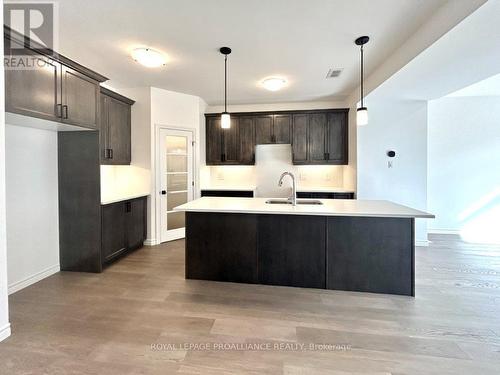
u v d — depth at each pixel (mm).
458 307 2461
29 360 1759
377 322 2221
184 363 1748
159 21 2416
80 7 2195
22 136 2852
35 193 3006
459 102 5023
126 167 4410
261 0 2119
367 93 3959
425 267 3449
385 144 4449
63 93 2713
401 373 1666
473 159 5035
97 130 3221
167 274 3229
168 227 4656
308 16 2346
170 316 2303
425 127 4359
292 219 2883
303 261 2879
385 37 2717
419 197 4410
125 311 2379
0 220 1938
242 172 5656
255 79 3961
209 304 2512
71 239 3320
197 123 4945
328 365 1734
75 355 1811
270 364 1742
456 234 5113
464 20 1982
